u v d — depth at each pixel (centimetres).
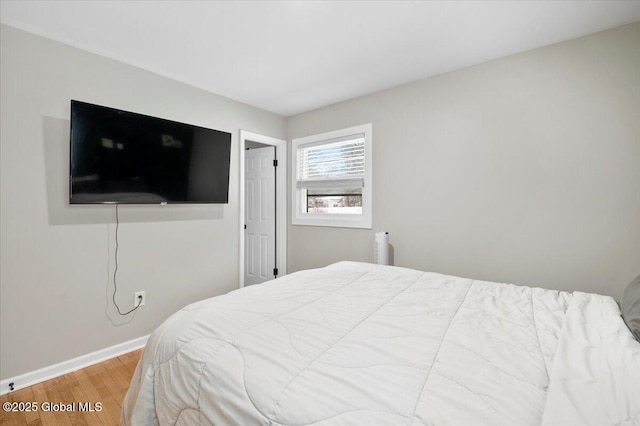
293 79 256
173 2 160
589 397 61
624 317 101
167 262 254
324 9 166
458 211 237
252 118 320
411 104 260
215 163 275
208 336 96
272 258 370
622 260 177
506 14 169
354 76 250
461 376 72
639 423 54
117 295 224
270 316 110
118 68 222
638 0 156
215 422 73
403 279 167
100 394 177
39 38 187
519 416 58
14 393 176
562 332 95
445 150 242
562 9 164
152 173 231
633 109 173
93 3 160
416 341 91
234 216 305
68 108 199
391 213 274
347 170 310
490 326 103
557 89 196
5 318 178
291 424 62
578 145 189
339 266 205
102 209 216
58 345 197
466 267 234
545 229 201
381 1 159
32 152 186
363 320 108
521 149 209
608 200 180
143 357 111
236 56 217
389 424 58
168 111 251
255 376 75
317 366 77
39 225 189
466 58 218
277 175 363
